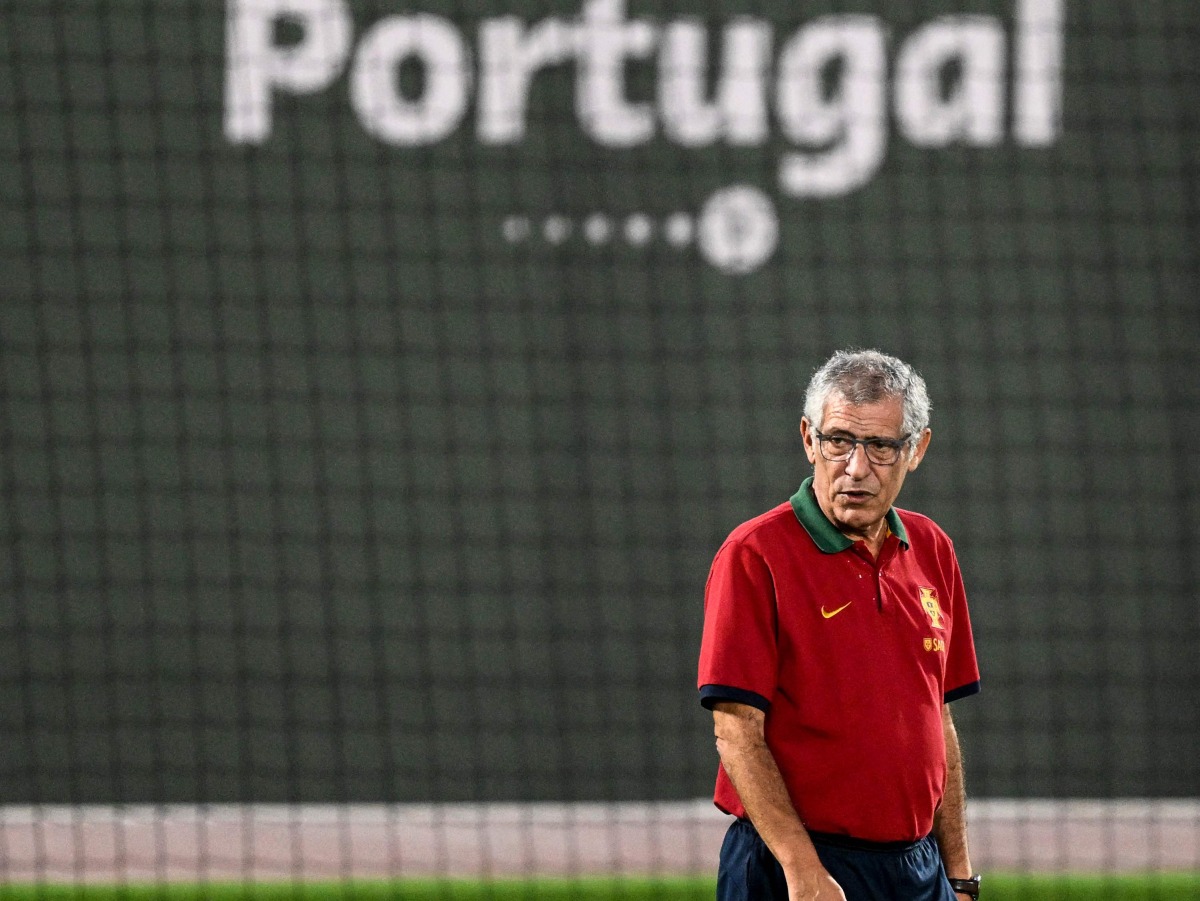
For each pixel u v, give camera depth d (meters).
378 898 25.44
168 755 32.72
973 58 34.91
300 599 33.44
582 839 30.41
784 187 34.75
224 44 33.91
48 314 33.31
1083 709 34.16
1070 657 34.28
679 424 34.53
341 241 34.06
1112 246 35.00
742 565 10.25
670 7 34.62
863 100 34.81
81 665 32.69
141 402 33.41
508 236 34.44
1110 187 35.03
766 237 34.72
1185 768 34.25
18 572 32.72
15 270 33.25
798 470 34.72
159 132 33.72
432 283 34.28
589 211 34.53
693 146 34.66
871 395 9.98
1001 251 34.91
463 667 33.69
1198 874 27.31
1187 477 34.88
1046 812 32.94
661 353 34.62
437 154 34.31
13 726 32.41
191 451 33.44
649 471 34.47
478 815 32.66
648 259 34.66
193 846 29.66
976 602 34.28
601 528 34.31
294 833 30.81
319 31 34.12
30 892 26.08
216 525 33.38
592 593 34.16
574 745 33.75
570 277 34.50
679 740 33.94
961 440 34.62
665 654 34.19
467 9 34.41
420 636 33.66
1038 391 34.78
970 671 11.33
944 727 11.27
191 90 33.84
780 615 10.15
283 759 32.97
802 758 10.19
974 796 33.66
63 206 33.47
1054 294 34.94
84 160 33.53
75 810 32.22
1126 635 34.47
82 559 32.94
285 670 33.22
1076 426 34.81
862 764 10.12
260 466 33.59
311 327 33.94
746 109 34.72
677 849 29.53
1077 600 34.47
